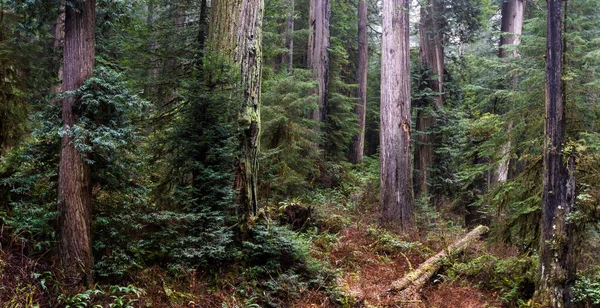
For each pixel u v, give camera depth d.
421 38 14.23
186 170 5.98
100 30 6.51
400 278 7.11
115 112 4.88
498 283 7.05
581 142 6.19
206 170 5.82
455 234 10.68
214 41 6.94
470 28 14.04
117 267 4.94
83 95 4.53
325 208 10.52
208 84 6.21
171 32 7.80
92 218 5.04
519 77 10.09
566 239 5.71
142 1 7.54
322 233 8.62
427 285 7.23
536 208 6.50
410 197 10.60
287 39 16.22
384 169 10.69
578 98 6.32
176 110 6.75
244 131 6.50
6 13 6.29
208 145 6.03
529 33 12.88
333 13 17.98
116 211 5.29
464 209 12.84
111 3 5.77
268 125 10.17
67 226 4.60
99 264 4.83
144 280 5.09
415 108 13.83
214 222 5.81
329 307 5.79
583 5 7.81
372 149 25.91
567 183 5.76
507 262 6.95
